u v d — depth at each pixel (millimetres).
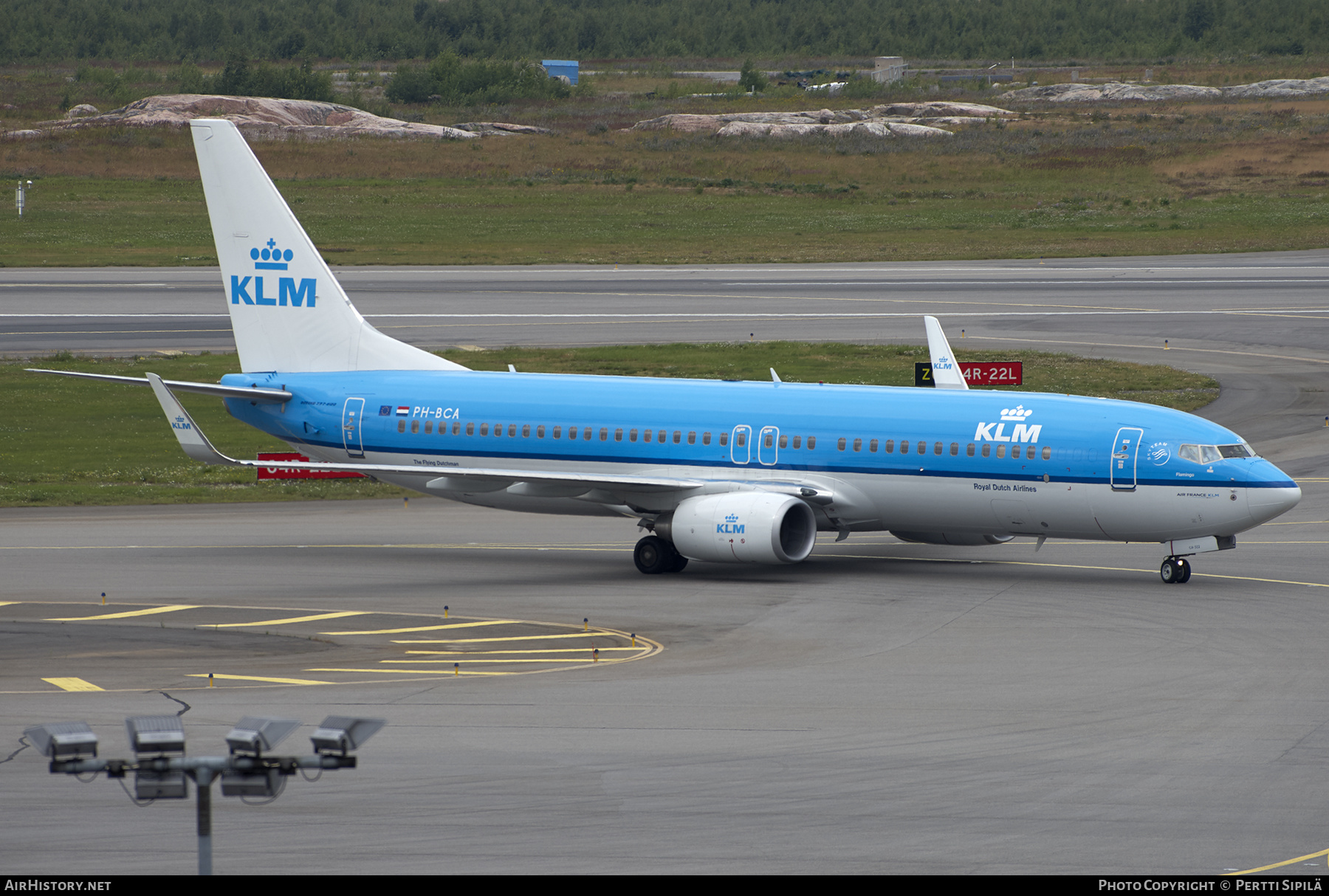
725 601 148625
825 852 73688
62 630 135750
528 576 165625
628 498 171750
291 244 192125
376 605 148000
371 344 191625
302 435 190750
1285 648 123875
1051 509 157500
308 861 72625
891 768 88750
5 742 95188
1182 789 84562
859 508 165375
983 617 138625
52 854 73625
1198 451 151625
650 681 112938
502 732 97375
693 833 76750
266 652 125312
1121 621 135750
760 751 92812
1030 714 102188
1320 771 88312
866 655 122375
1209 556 171750
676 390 176250
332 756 51844
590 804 81750
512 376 185250
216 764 51562
